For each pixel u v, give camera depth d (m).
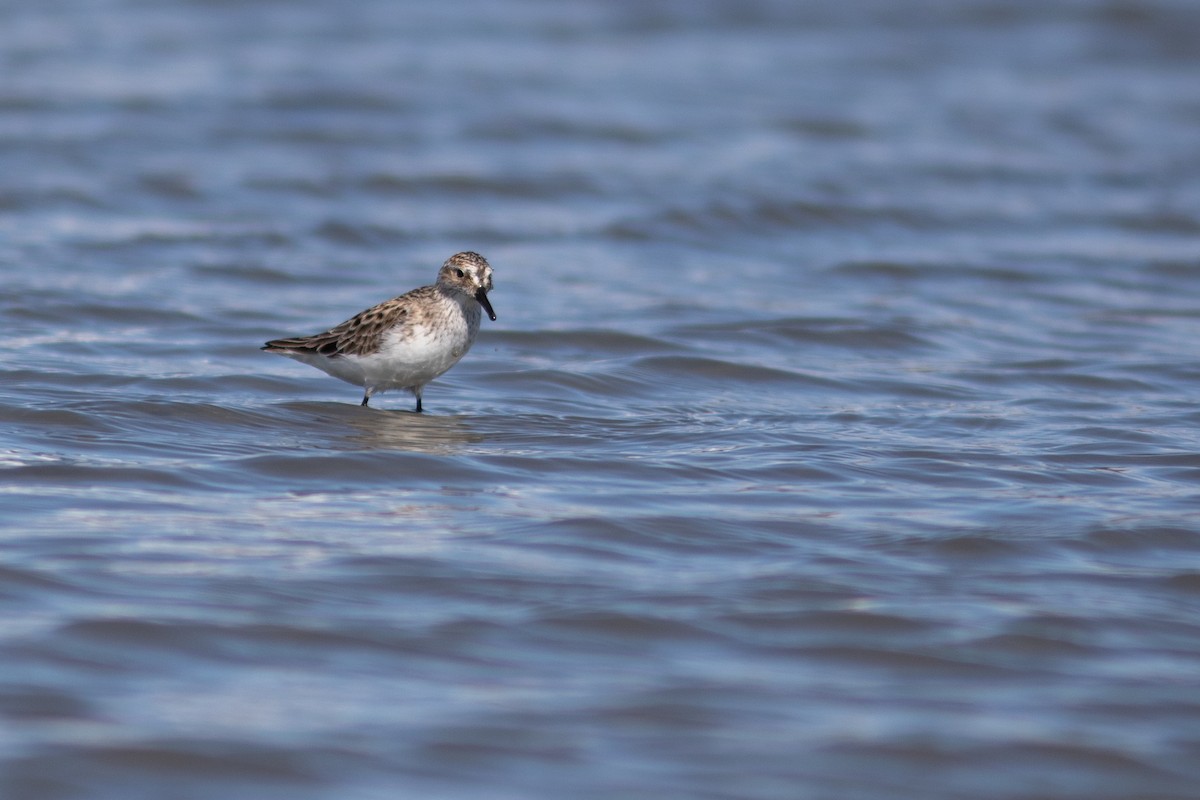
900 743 8.08
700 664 9.09
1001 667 9.13
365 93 38.84
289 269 24.06
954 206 30.64
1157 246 28.05
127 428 14.66
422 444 14.57
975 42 50.56
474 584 10.30
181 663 8.82
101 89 37.56
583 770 7.68
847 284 24.64
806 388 18.00
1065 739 8.16
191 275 23.22
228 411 15.57
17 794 7.26
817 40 50.00
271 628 9.37
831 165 33.72
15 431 14.29
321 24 48.62
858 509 12.49
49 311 20.20
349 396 17.03
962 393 17.78
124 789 7.36
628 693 8.62
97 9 48.66
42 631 9.13
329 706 8.33
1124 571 10.95
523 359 19.08
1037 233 28.83
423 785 7.49
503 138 35.09
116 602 9.66
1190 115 40.97
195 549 10.85
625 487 13.07
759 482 13.33
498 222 28.20
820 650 9.33
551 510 12.24
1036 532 11.80
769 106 39.94
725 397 17.50
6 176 29.06
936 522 12.11
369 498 12.54
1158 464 14.28
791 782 7.63
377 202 29.39
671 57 46.31
